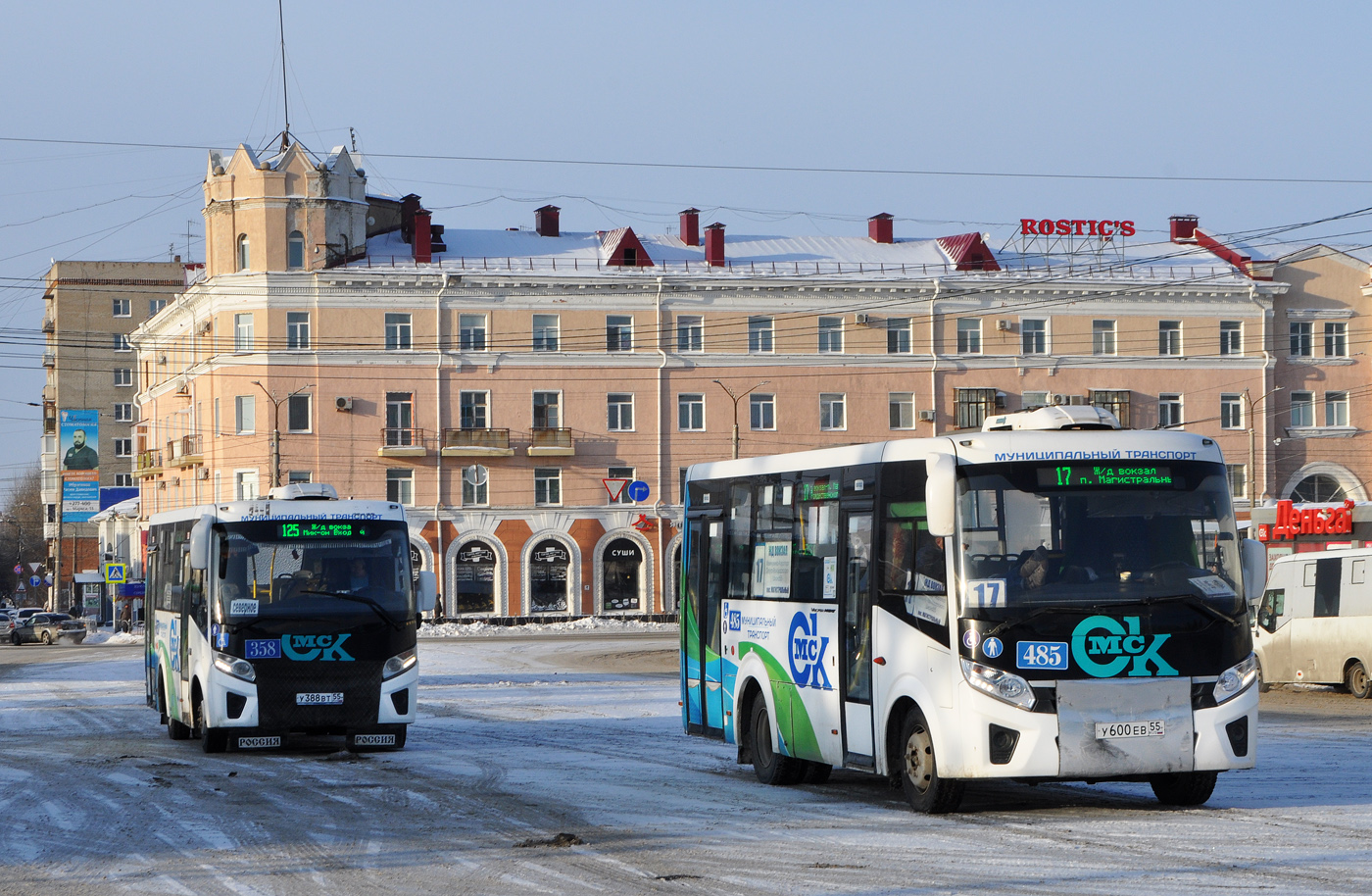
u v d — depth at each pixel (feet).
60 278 353.92
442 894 30.14
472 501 206.28
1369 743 59.21
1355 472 226.17
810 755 45.75
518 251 215.92
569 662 134.00
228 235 204.64
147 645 80.43
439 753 59.11
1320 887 28.76
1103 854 33.06
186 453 216.13
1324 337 227.40
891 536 42.06
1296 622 95.55
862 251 225.56
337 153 206.08
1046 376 218.18
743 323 212.84
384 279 201.87
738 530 51.85
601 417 209.77
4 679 120.88
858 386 214.48
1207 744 38.63
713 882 30.81
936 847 34.55
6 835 38.88
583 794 45.37
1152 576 39.14
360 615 59.77
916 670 40.24
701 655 54.39
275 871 33.12
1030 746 37.96
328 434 201.46
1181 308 220.84
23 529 445.78
